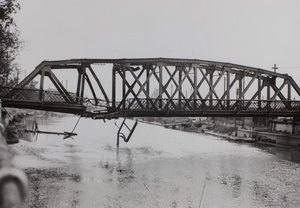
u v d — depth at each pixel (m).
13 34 28.84
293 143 34.25
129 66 24.78
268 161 24.98
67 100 22.86
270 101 30.22
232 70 28.56
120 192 14.77
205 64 27.19
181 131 62.50
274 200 14.31
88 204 12.80
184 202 13.66
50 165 19.69
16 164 19.02
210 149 32.12
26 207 12.02
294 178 18.88
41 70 22.42
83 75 23.72
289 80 31.66
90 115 25.17
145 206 12.91
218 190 15.77
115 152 27.30
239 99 28.61
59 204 12.60
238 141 41.91
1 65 29.47
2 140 1.83
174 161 23.97
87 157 23.61
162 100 25.81
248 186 16.75
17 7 24.64
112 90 25.19
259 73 29.67
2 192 1.15
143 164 22.12
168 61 25.38
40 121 68.44
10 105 21.41
